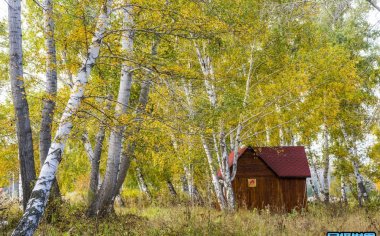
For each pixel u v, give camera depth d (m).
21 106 10.53
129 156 12.57
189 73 9.12
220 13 12.35
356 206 20.47
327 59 18.02
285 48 18.06
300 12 17.11
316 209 17.28
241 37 11.52
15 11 10.27
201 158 19.62
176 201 19.80
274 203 21.38
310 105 18.09
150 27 8.59
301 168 21.72
